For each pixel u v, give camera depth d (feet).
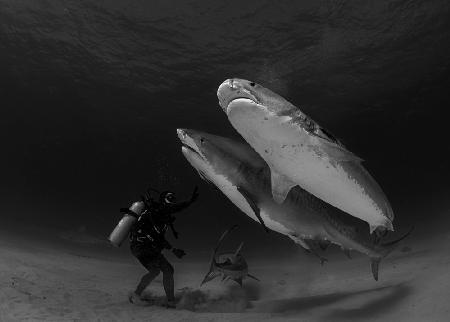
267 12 62.69
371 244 14.52
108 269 32.73
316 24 64.34
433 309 12.23
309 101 92.53
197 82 85.10
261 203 11.95
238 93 8.28
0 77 93.86
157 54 74.84
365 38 67.21
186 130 11.06
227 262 19.58
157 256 18.28
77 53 76.89
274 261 47.91
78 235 66.69
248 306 18.25
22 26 69.15
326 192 10.32
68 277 24.14
